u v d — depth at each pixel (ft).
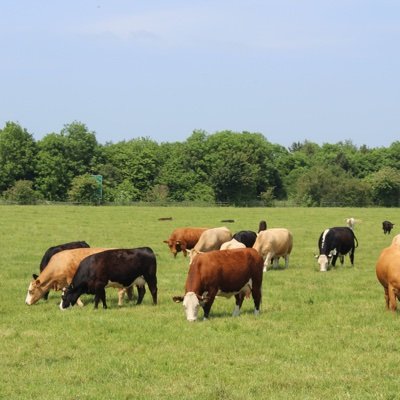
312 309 55.11
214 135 445.37
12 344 43.50
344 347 42.86
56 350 42.06
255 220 175.42
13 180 378.73
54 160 382.42
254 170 410.11
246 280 51.60
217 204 336.70
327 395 33.42
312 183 365.81
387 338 44.86
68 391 34.06
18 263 84.28
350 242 85.05
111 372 37.47
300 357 40.45
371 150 509.35
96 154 407.03
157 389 34.50
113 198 374.43
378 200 376.68
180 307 56.03
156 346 43.16
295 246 110.11
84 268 55.67
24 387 34.71
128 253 56.24
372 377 36.40
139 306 56.65
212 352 41.60
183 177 421.18
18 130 383.86
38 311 55.26
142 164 416.05
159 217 182.50
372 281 71.67
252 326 48.19
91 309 55.42
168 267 82.84
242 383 35.47
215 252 51.21
